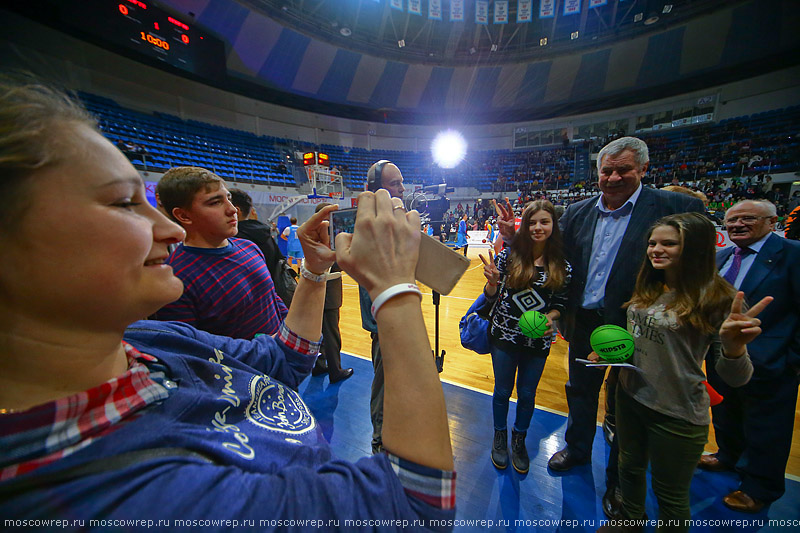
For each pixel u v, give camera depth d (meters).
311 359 0.72
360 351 3.29
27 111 0.26
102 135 0.32
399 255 0.38
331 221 0.70
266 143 12.73
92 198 0.29
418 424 0.32
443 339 3.45
